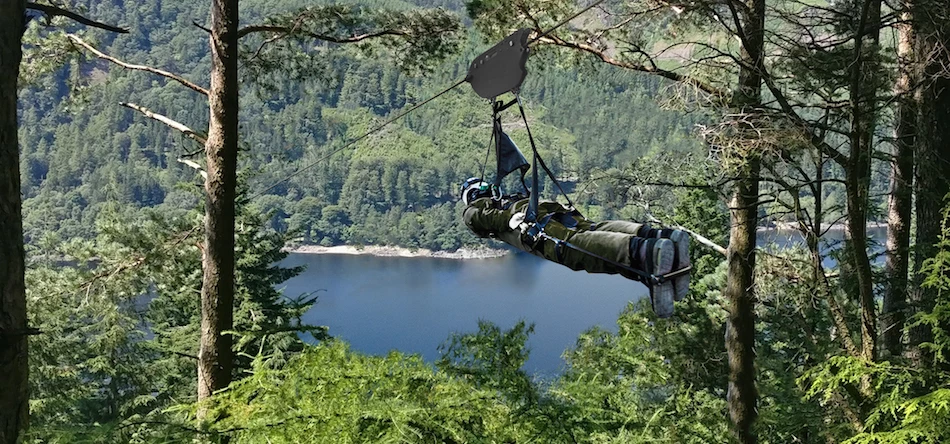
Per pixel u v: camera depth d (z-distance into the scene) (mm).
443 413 5598
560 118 188125
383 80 197625
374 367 5715
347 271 102062
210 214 9242
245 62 10602
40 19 10711
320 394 5422
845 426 7023
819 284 8148
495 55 5945
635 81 193125
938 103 8742
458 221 120125
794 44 8461
